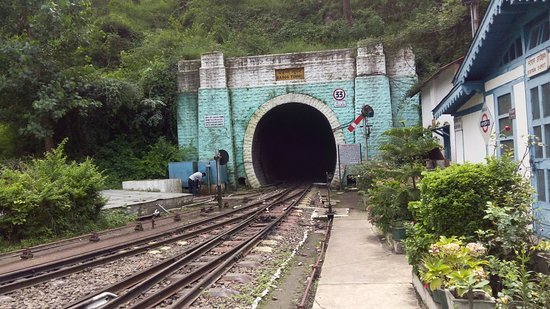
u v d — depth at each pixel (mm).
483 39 8055
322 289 6469
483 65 8883
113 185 24219
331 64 25312
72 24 21750
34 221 12781
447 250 4832
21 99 21344
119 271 8688
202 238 12039
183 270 8391
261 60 25953
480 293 4598
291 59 25688
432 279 4719
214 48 27891
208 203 20625
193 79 26672
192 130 26547
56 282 7977
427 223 6078
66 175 14227
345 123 25047
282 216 14562
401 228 8594
